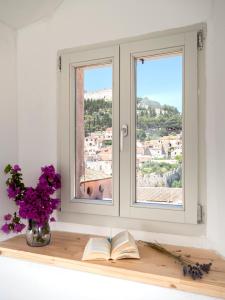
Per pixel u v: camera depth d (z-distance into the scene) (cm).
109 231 147
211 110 125
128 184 142
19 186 141
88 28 152
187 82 130
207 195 127
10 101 160
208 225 127
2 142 153
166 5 135
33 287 131
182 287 99
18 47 165
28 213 130
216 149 121
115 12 146
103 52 148
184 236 132
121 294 112
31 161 165
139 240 139
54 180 146
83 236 149
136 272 106
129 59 142
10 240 145
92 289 117
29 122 165
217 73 120
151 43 138
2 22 154
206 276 101
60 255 123
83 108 158
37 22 163
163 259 118
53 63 161
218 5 119
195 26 130
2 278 138
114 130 145
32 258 126
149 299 107
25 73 165
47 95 162
